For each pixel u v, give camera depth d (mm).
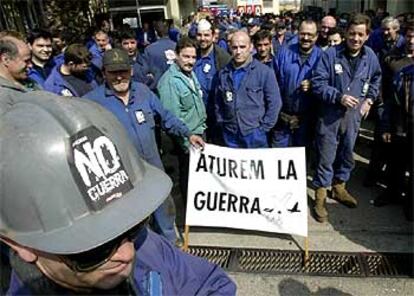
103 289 698
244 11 20562
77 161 630
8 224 643
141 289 829
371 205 3645
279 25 6996
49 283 691
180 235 3369
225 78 3322
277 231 3039
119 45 5039
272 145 3967
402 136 3330
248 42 3207
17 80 2682
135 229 721
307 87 3543
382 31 5129
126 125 2604
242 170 3082
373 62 3277
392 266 2836
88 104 728
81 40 6375
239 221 3109
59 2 10859
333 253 3018
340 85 3209
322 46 4879
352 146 3461
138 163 752
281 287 2719
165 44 4836
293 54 3701
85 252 641
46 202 620
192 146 3074
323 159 3316
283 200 3037
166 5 15508
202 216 3139
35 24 9805
